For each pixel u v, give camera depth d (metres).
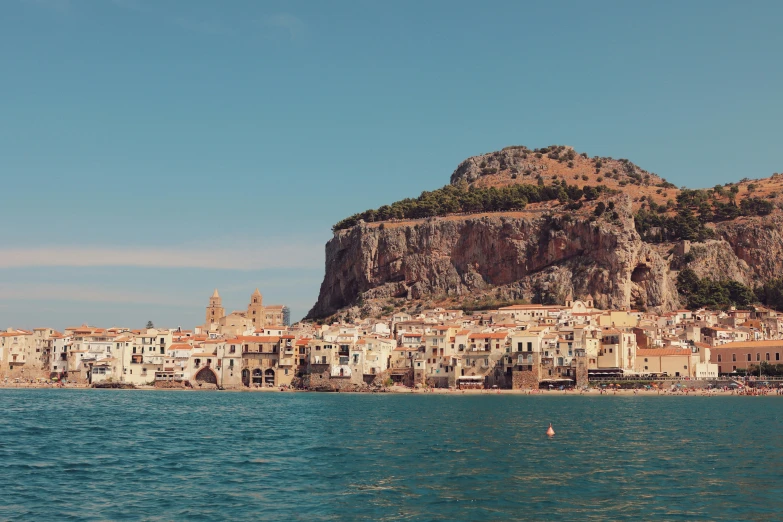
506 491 80.38
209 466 96.31
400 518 69.44
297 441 122.31
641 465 97.06
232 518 69.31
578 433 133.88
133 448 113.44
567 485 83.56
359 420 160.50
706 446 116.12
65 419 160.38
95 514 70.62
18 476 88.50
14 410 183.75
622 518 69.38
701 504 74.62
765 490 81.00
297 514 70.75
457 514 70.75
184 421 157.88
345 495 78.50
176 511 71.81
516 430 139.00
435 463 98.50
